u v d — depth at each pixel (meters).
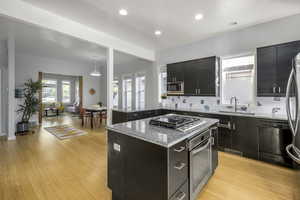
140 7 2.54
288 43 2.59
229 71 3.74
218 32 3.60
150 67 5.79
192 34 3.71
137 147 1.42
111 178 1.71
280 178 2.13
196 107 4.31
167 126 1.71
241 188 1.91
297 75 1.61
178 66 4.30
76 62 7.30
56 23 2.75
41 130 4.96
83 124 5.86
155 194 1.28
